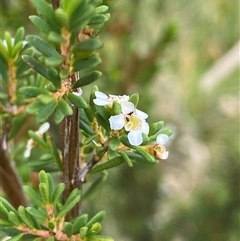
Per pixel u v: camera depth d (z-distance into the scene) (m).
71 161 0.15
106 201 0.37
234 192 0.40
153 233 0.39
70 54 0.12
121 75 0.31
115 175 0.37
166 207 0.40
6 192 0.20
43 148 0.17
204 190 0.40
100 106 0.13
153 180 0.39
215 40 0.45
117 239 0.37
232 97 0.44
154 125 0.14
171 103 0.41
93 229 0.14
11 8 0.28
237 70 0.45
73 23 0.12
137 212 0.38
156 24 0.38
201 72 0.45
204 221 0.39
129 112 0.13
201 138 0.42
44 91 0.13
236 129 0.43
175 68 0.43
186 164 0.41
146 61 0.32
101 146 0.14
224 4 0.43
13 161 0.21
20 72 0.18
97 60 0.12
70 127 0.14
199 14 0.42
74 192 0.15
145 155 0.13
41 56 0.14
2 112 0.19
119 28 0.33
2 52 0.17
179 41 0.42
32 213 0.14
